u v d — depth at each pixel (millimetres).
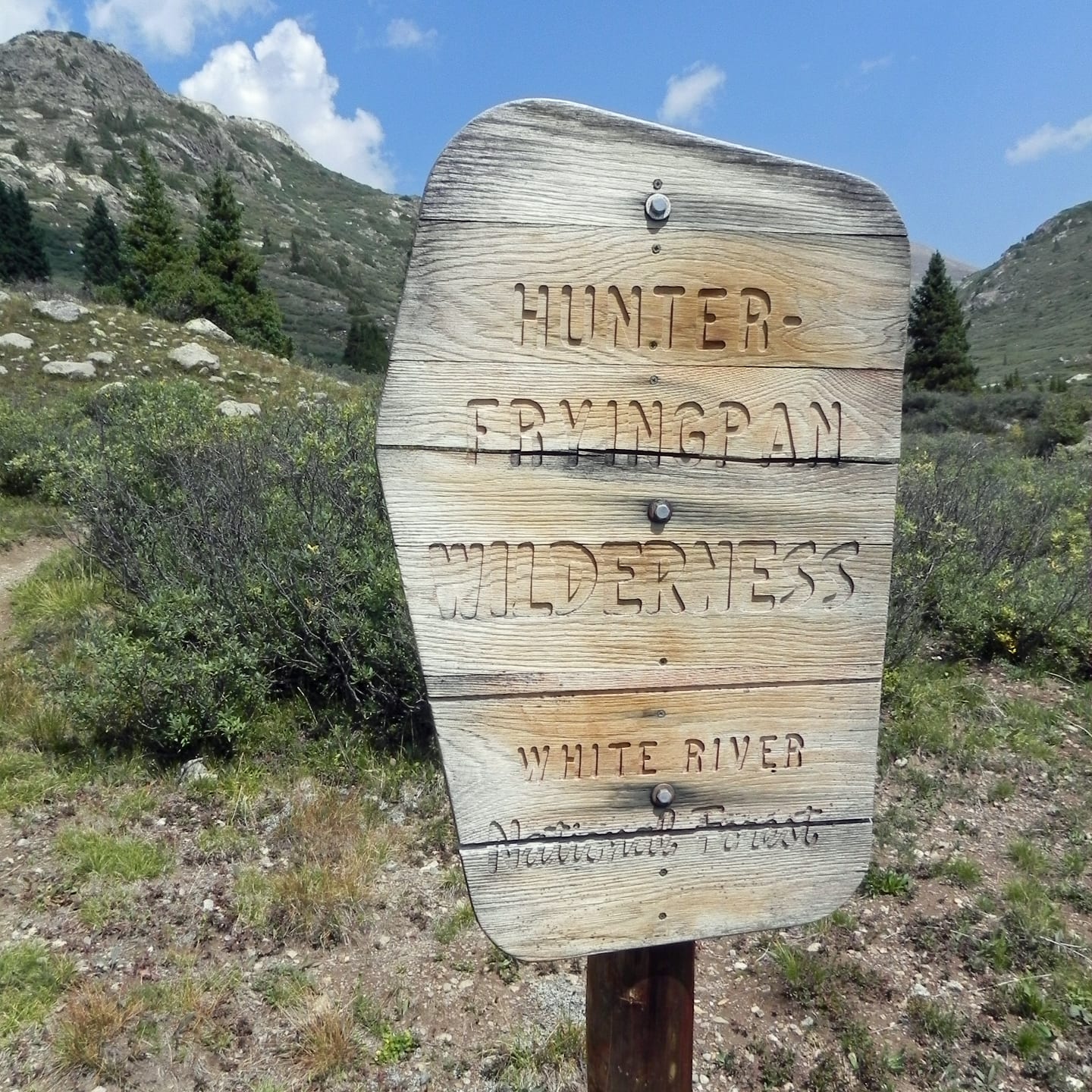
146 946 3213
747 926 1697
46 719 4676
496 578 1494
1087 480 10430
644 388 1509
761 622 1621
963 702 5344
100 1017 2809
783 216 1531
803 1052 2850
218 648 4801
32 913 3357
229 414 11211
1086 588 6074
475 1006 3002
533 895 1585
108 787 4227
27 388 14344
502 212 1418
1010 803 4332
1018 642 6055
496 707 1525
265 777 4328
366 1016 2932
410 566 1458
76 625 5992
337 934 3297
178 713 4410
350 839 3811
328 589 4961
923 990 3098
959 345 36188
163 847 3768
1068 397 25672
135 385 12438
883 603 1671
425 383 1423
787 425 1582
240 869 3639
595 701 1564
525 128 1412
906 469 8664
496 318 1436
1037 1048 2846
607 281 1471
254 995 3021
